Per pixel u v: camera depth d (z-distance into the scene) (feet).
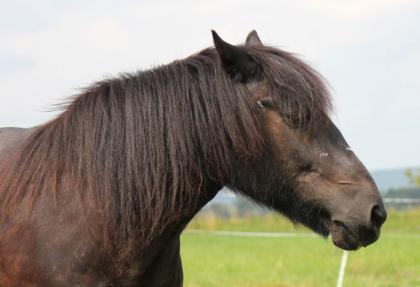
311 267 43.47
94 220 13.38
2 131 16.16
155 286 14.43
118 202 13.38
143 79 13.91
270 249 55.52
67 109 14.44
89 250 13.39
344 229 13.03
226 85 13.32
